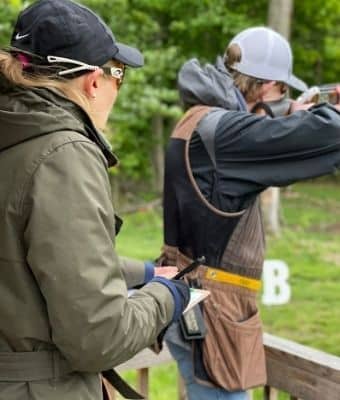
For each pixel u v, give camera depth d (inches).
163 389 193.9
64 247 54.9
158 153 645.9
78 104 61.2
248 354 83.0
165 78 479.2
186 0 559.2
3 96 60.6
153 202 591.8
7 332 58.7
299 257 404.8
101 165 59.1
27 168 57.1
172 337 83.1
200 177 83.2
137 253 413.4
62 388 59.1
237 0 580.7
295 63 632.4
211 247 83.0
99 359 56.5
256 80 88.4
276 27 432.5
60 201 55.8
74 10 62.4
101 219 56.8
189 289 66.9
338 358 87.0
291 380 89.5
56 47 61.3
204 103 85.8
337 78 685.3
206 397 85.0
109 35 64.1
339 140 79.7
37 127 57.9
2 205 57.4
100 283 55.2
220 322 82.3
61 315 54.9
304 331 267.1
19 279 57.6
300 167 80.4
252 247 84.4
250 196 83.1
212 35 600.1
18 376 58.5
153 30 494.0
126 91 366.6
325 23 613.3
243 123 81.0
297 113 80.4
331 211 625.9
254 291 85.1
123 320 57.1
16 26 64.9
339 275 356.5
